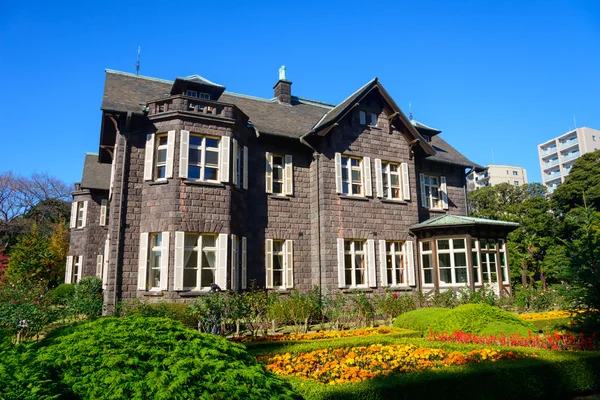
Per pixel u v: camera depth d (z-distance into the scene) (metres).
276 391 4.46
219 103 16.42
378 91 20.59
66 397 3.92
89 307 14.48
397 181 20.84
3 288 13.09
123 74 19.70
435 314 12.18
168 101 16.00
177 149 15.55
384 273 19.08
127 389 3.85
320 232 18.38
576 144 79.25
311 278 18.62
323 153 18.84
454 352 8.22
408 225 20.34
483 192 45.53
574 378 7.33
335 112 20.17
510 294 19.28
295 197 19.00
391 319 15.71
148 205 15.49
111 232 15.29
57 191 48.28
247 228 17.55
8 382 3.71
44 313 12.12
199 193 15.61
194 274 15.32
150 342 4.61
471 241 19.12
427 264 20.03
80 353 4.32
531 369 7.00
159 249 15.30
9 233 40.56
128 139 15.84
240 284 16.52
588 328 10.20
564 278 11.04
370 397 5.66
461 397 6.31
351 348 9.21
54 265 30.77
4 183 44.50
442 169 23.75
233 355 4.93
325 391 5.54
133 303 13.51
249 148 18.25
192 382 4.03
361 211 19.19
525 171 91.62
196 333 5.09
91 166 29.17
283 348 8.95
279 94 23.31
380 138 20.42
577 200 40.50
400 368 7.38
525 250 33.50
